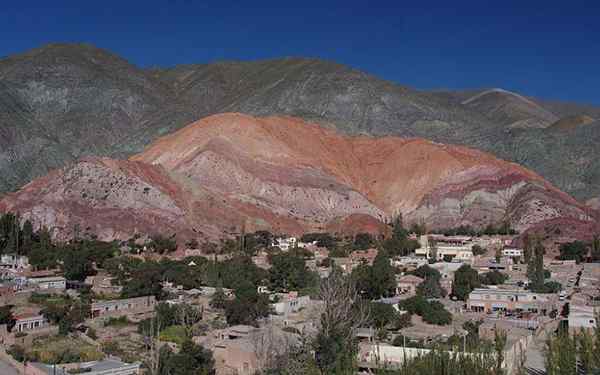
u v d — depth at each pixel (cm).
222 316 9562
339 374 5569
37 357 7462
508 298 10650
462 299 11181
